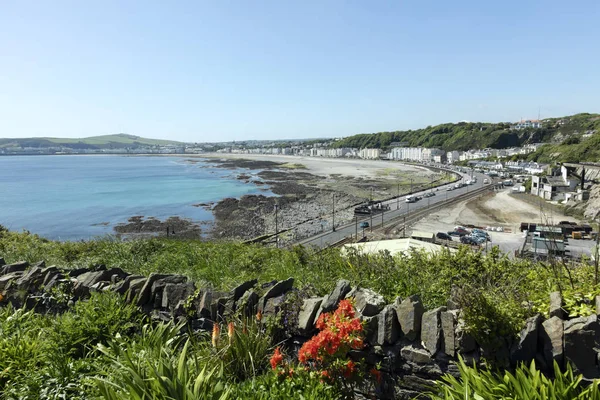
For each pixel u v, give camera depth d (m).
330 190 101.88
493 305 4.27
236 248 14.56
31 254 12.15
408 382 4.34
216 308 5.78
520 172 140.12
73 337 5.27
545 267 7.43
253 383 4.15
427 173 157.25
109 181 122.25
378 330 4.61
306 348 4.23
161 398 3.37
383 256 9.07
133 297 6.49
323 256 10.64
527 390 3.18
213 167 191.88
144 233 53.09
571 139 143.75
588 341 3.67
